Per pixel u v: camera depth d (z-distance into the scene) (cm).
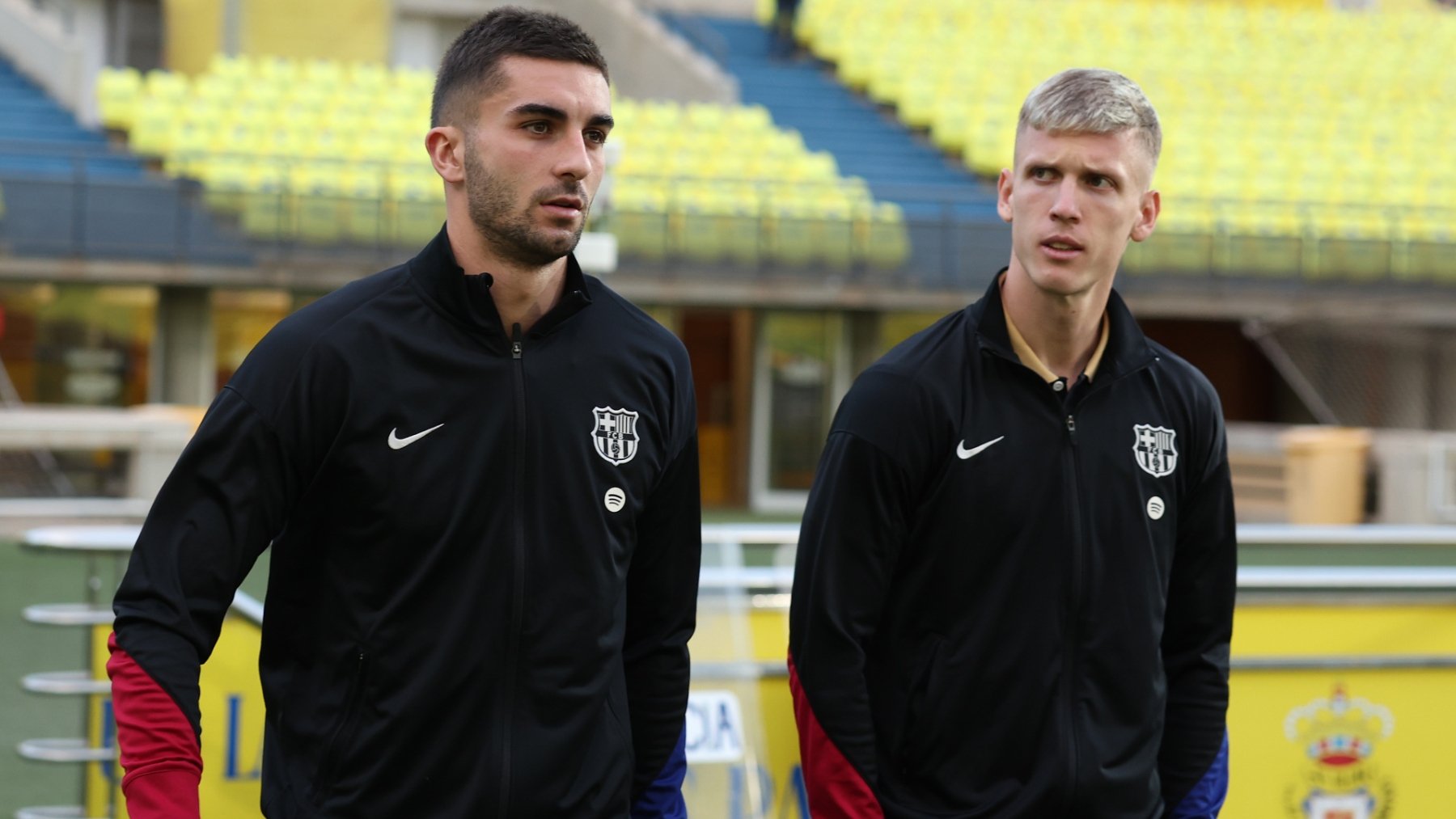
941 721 229
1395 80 1931
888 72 1753
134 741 184
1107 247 227
